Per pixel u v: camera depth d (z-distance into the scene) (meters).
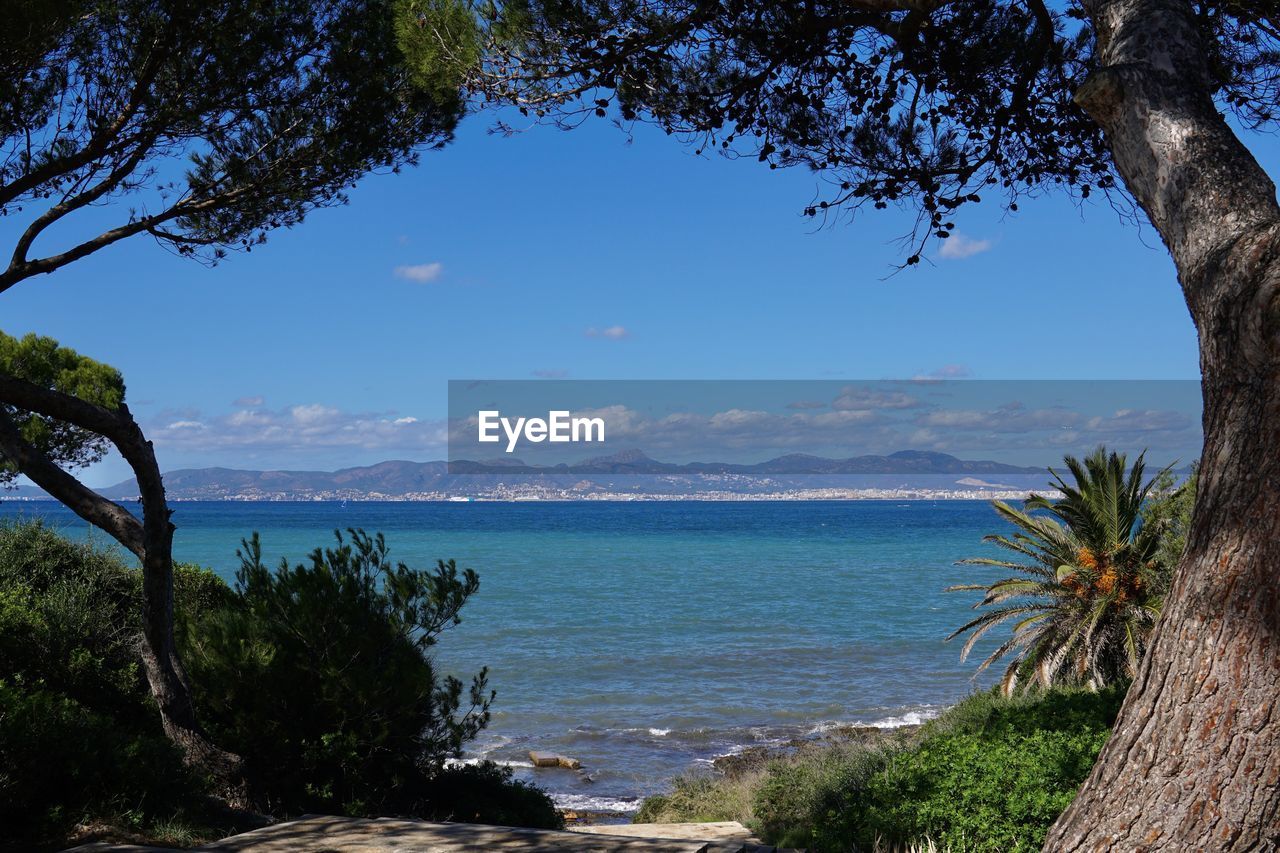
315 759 9.45
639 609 51.44
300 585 10.20
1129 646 16.66
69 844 6.04
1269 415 3.12
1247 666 3.13
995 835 6.77
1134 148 3.61
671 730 24.81
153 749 7.40
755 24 6.66
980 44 6.84
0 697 6.79
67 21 6.98
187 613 10.73
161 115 7.89
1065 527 19.05
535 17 6.46
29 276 7.85
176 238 8.99
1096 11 4.03
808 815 12.37
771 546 113.56
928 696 29.08
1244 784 3.11
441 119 9.03
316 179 9.10
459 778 11.45
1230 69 6.52
